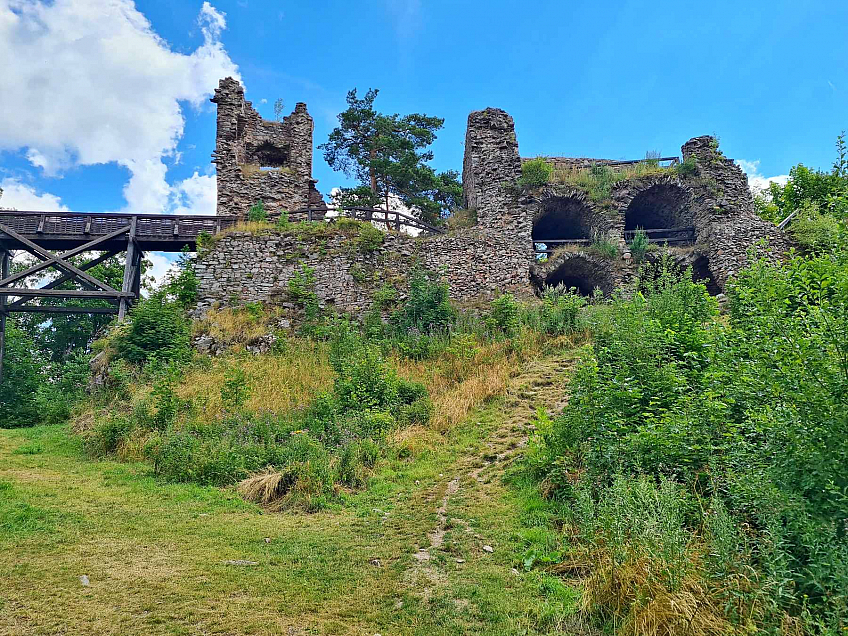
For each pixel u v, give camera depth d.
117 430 10.83
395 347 15.34
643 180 20.78
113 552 5.77
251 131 23.41
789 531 4.26
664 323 9.52
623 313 10.08
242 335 16.11
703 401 6.17
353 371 11.83
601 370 7.70
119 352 15.12
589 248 19.97
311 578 5.24
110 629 4.17
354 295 17.98
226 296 17.56
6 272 20.23
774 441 4.92
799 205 23.75
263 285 17.80
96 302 28.23
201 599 4.74
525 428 9.70
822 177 24.20
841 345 4.61
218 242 18.16
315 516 7.19
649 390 7.30
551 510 6.54
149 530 6.50
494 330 15.70
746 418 5.91
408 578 5.23
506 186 20.70
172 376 12.62
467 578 5.17
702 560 4.30
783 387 4.94
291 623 4.38
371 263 18.52
